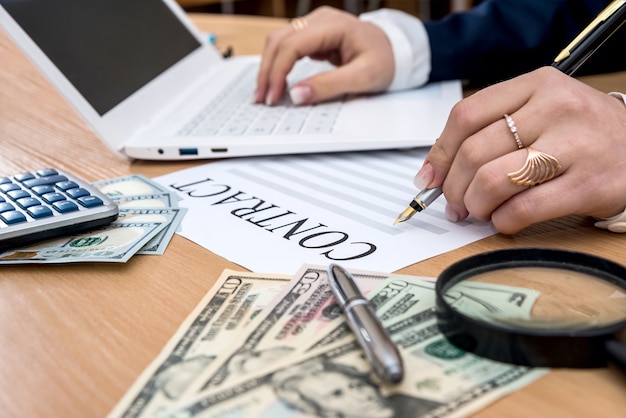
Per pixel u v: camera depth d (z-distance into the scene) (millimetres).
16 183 591
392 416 317
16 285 475
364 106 820
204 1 2141
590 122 495
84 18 782
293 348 376
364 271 460
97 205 549
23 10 695
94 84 736
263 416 323
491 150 505
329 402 329
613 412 319
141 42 871
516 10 905
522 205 489
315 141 695
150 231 542
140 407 337
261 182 643
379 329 365
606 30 555
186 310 430
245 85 952
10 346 403
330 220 549
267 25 1374
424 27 895
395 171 656
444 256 483
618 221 503
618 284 396
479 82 926
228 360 369
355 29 871
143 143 720
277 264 480
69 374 372
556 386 337
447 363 355
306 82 835
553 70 527
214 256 501
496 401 328
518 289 397
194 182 656
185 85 926
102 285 469
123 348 393
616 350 338
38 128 858
